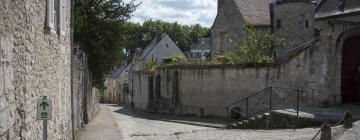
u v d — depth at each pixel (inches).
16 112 278.1
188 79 1189.1
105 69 1053.2
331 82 747.4
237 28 1504.7
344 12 679.7
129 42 1150.3
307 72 824.9
